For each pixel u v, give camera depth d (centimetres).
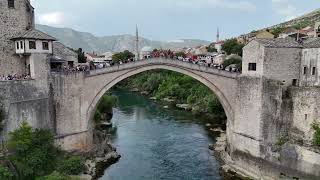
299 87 4241
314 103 4056
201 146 5869
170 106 9744
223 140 6059
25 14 4747
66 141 4684
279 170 4262
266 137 4412
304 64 4469
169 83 11862
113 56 14912
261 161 4438
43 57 4450
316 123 4044
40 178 3712
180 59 5312
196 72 5072
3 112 3991
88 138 4950
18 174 3709
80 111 4791
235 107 4912
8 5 4578
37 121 4362
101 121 7350
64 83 4622
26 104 4225
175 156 5366
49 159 4103
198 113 8381
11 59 4650
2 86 4022
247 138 4641
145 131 6850
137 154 5441
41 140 4141
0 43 4556
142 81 13950
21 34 4456
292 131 4338
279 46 4381
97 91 4862
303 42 4822
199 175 4603
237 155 4809
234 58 9962
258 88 4403
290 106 4331
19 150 3875
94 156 4938
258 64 4419
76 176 4112
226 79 4981
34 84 4359
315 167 3938
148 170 4772
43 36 4456
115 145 5891
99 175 4488
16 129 4050
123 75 4975
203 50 15288
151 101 10875
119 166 4888
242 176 4444
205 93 9100
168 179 4466
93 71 4791
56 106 4597
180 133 6694
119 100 11081
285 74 4478
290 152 4166
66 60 5628
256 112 4462
